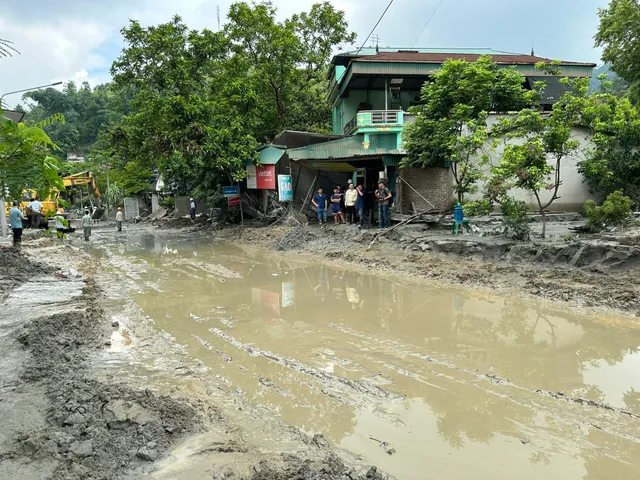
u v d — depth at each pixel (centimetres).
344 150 1889
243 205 2483
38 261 1302
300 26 2742
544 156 1063
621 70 2019
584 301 768
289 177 2070
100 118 7069
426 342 645
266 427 418
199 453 358
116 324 744
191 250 1773
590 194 1597
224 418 432
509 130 1305
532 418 430
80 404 432
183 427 398
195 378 536
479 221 1460
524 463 360
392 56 2214
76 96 7344
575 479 338
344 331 704
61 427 393
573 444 385
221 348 641
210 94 2519
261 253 1603
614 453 371
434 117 1500
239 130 2159
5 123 473
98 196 3738
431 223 1453
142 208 4209
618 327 664
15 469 331
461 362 570
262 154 2227
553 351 596
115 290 1030
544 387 495
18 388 479
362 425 425
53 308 788
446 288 946
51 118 514
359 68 2048
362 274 1140
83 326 702
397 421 430
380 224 1528
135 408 424
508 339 646
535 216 1500
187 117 2130
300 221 2030
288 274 1194
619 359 564
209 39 2364
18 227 1497
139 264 1428
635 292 752
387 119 1867
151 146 2283
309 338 676
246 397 485
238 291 1010
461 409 450
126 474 327
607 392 480
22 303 824
